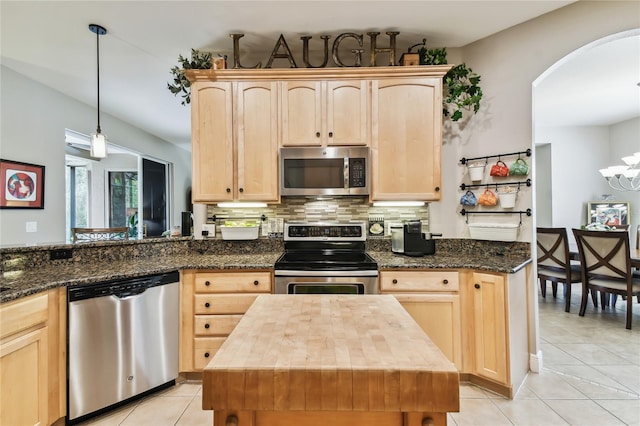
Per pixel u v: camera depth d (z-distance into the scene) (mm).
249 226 2496
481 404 1876
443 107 2443
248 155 2330
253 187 2328
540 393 1982
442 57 2326
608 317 3324
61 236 3320
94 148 2352
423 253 2355
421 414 729
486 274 1975
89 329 1709
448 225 2543
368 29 2311
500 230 2281
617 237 3000
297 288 2055
